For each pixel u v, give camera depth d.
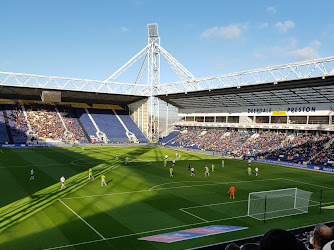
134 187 38.25
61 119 104.38
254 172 53.22
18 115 97.62
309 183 44.78
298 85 64.44
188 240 21.19
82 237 21.48
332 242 4.03
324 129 69.38
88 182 40.25
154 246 20.11
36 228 23.02
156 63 111.69
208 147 89.06
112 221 25.17
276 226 24.95
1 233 21.84
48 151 74.38
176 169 53.91
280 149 72.50
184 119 115.69
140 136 110.81
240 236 22.27
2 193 33.25
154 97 110.75
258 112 86.69
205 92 86.25
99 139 101.19
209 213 28.31
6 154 65.75
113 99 113.81
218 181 44.12
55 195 33.00
